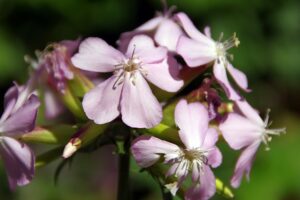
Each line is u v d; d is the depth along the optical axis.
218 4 0.40
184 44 0.24
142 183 0.38
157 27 0.26
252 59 0.40
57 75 0.25
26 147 0.23
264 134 0.25
